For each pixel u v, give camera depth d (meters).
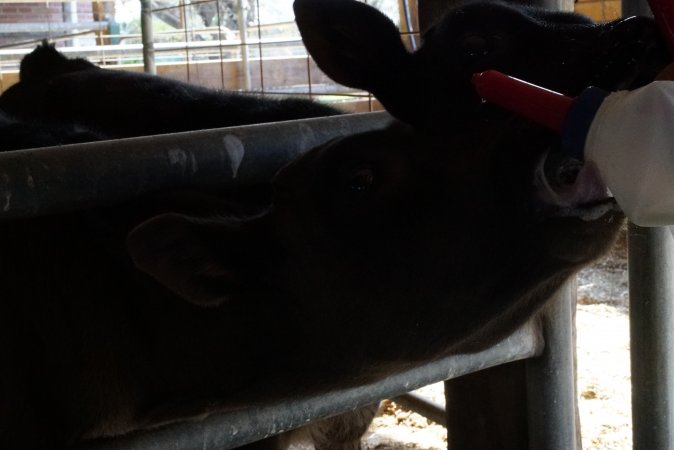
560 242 1.72
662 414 2.38
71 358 2.11
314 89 7.38
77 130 2.49
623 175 1.28
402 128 1.86
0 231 2.12
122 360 2.12
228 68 7.76
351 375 2.07
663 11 1.36
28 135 2.35
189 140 1.77
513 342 2.35
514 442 2.56
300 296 2.00
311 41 1.88
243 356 2.07
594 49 1.65
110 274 2.13
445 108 1.76
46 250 2.11
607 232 1.72
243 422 2.11
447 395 2.72
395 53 1.81
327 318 1.99
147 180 1.72
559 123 1.37
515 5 1.87
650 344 2.34
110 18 15.27
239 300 2.04
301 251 1.95
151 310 2.11
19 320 2.09
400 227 1.83
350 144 1.86
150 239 1.74
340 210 1.87
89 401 2.12
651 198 1.27
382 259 1.87
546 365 2.45
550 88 1.66
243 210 2.15
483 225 1.76
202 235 1.85
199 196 2.14
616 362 4.97
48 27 13.41
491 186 1.74
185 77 7.98
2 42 14.10
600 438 4.07
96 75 3.30
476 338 2.10
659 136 1.23
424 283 1.86
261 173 1.92
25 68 3.88
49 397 2.12
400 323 1.94
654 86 1.25
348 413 3.00
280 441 2.68
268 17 12.68
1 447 2.08
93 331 2.11
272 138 1.91
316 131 2.00
